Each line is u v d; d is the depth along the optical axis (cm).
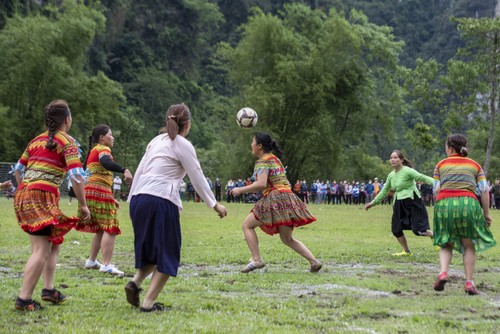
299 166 5631
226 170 5456
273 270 877
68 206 2853
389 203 4728
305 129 5419
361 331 493
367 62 5762
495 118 5328
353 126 5812
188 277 787
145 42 11525
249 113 1080
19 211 555
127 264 918
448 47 15688
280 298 646
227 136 5491
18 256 954
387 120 5750
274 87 5322
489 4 15625
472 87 5103
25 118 5309
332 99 5525
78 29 5228
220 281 752
